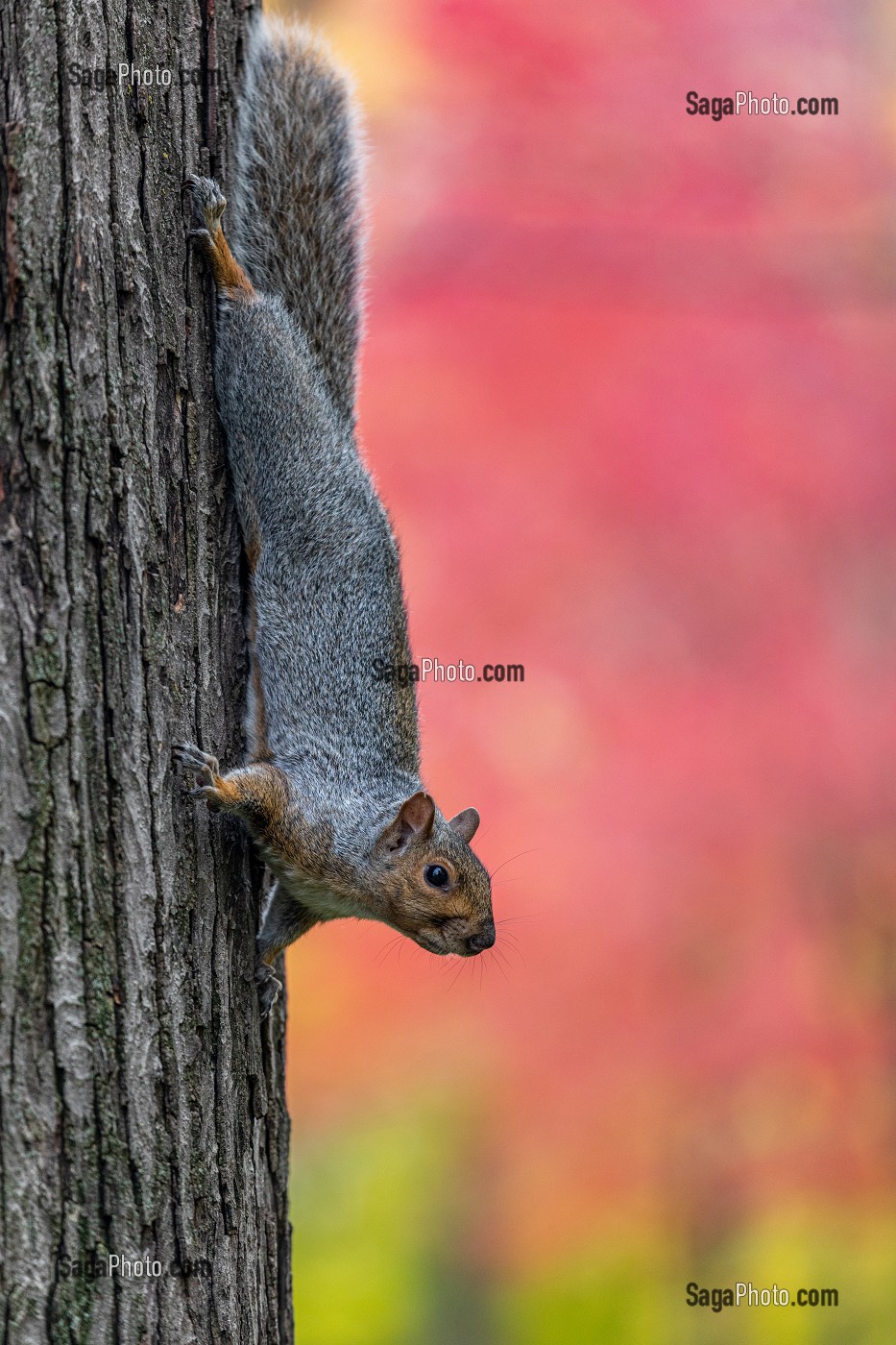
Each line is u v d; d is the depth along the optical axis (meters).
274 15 8.13
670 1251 12.34
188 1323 6.47
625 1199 11.88
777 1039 11.41
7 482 6.18
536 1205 12.02
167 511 6.73
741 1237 12.31
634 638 12.05
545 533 12.12
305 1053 12.62
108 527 6.40
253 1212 7.00
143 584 6.54
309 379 7.70
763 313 12.39
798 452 12.02
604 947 11.52
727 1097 11.59
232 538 7.22
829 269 12.46
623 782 11.62
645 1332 14.06
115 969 6.29
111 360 6.46
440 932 7.94
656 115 12.51
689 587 12.03
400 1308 15.93
